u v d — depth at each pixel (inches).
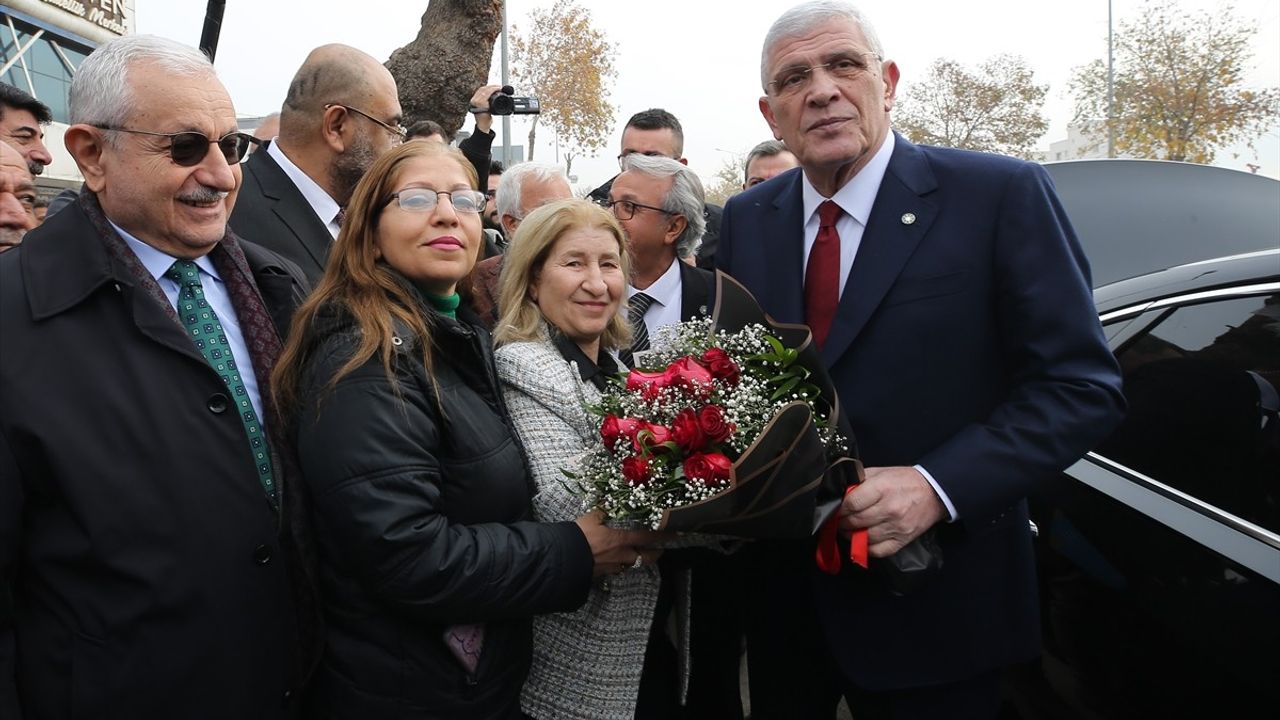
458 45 221.9
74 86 58.0
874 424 72.4
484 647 60.9
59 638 51.7
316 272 105.2
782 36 73.6
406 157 63.7
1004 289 69.1
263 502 57.1
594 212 78.0
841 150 71.9
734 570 87.0
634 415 63.4
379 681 57.5
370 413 55.5
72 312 53.4
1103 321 91.6
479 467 60.7
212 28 146.5
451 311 68.2
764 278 81.5
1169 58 705.6
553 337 76.9
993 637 73.3
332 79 107.6
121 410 52.5
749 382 64.5
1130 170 146.3
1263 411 70.0
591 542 62.8
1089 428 64.8
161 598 52.2
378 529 54.0
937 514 65.2
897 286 72.1
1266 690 60.7
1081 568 80.1
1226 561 66.6
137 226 58.8
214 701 54.2
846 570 74.5
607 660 70.2
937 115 947.3
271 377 60.0
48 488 51.4
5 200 93.7
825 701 85.0
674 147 159.2
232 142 61.2
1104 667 76.2
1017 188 69.6
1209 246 134.3
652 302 111.2
